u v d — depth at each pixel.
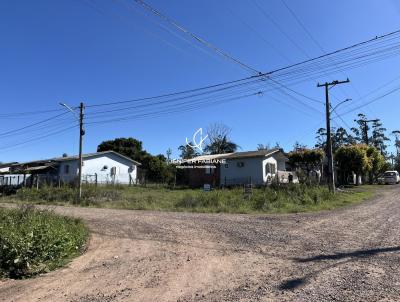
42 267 8.05
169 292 6.34
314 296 5.86
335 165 45.72
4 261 7.86
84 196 26.98
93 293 6.39
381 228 12.70
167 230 13.30
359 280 6.64
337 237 11.14
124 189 34.75
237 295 6.06
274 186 28.41
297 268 7.64
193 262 8.46
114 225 14.72
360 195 30.45
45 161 51.12
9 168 57.12
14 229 9.09
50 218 12.18
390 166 79.94
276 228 13.45
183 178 47.25
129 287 6.68
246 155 39.75
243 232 12.62
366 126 56.81
